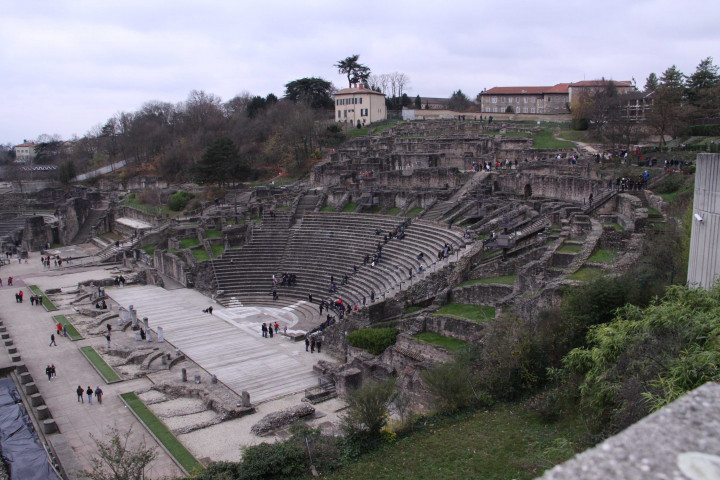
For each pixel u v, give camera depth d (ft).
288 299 242.78
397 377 137.18
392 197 289.94
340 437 101.76
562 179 237.45
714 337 67.62
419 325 153.07
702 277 99.76
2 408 145.18
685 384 61.98
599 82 470.39
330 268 250.37
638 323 79.66
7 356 183.01
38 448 123.13
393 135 431.02
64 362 179.83
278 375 164.76
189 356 182.60
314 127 458.91
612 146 296.51
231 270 267.39
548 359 107.24
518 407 100.37
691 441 15.79
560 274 150.61
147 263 309.63
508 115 463.42
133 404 146.00
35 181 604.90
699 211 101.09
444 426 98.94
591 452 16.11
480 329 138.10
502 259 178.60
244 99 628.28
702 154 100.42
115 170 566.36
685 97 319.88
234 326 213.66
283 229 290.56
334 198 312.50
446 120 471.62
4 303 252.83
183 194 401.49
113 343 195.72
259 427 126.00
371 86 648.79
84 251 387.34
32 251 401.49
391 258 226.99
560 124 411.34
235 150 411.75
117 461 95.96
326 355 180.65
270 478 91.61
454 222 234.17
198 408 143.84
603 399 78.07
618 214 198.18
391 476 84.69
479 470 80.79
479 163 310.04
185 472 109.50
